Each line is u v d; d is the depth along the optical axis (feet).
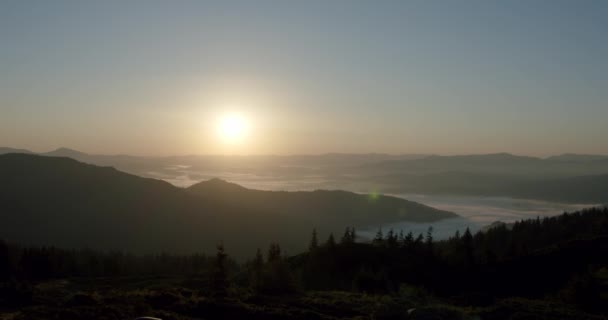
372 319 78.38
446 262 221.25
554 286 160.76
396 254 228.02
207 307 82.58
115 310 73.46
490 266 199.82
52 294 100.53
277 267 128.67
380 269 189.98
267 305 91.97
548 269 178.91
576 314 87.40
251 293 112.78
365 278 166.50
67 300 83.41
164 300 85.40
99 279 199.41
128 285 179.73
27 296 92.58
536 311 88.48
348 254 219.82
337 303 96.99
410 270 195.31
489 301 109.81
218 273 119.44
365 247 232.73
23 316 68.39
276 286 123.03
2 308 84.89
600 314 95.45
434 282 179.11
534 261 190.29
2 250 228.02
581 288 107.76
